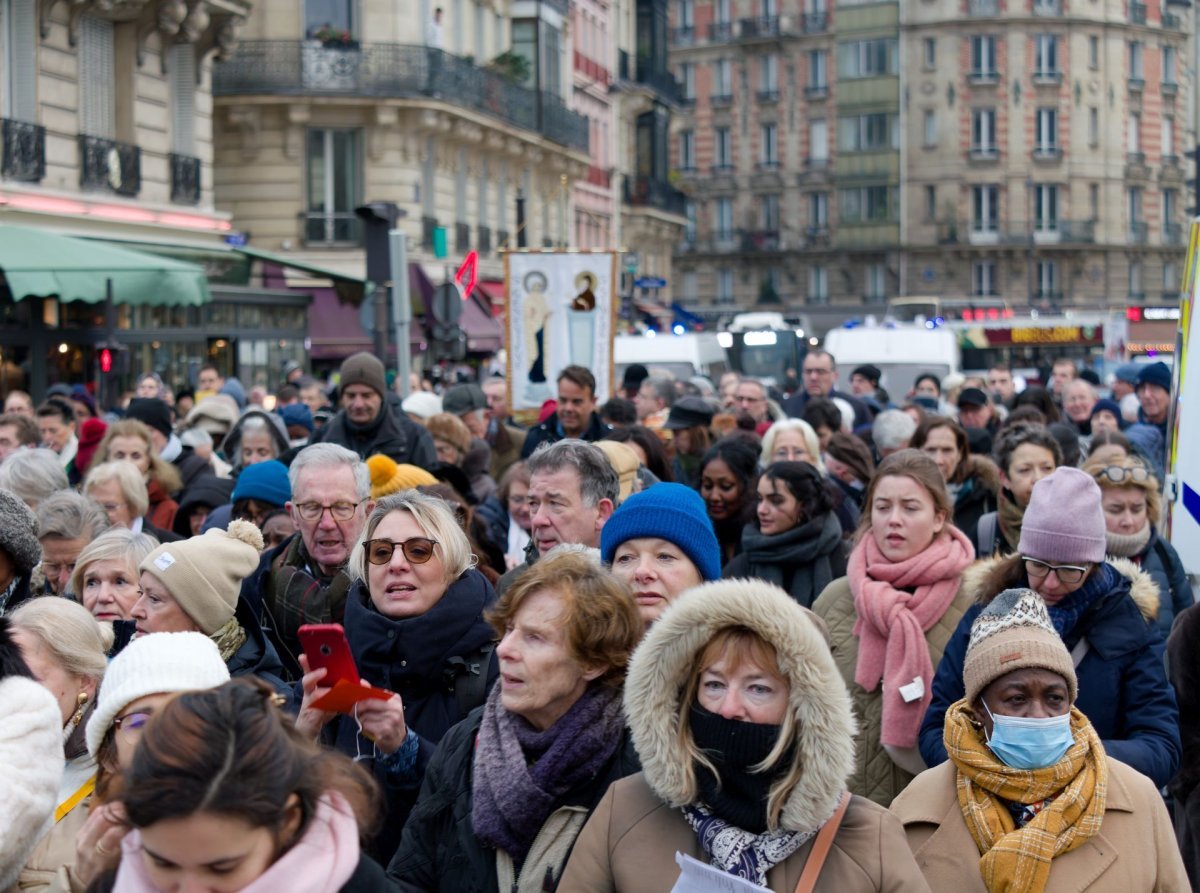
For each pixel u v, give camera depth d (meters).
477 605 6.30
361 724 5.27
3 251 21.20
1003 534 9.82
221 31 33.84
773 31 98.31
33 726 5.14
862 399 20.16
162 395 22.20
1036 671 5.33
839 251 98.06
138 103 30.91
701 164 101.94
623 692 4.96
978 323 53.72
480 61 51.09
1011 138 94.75
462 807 5.15
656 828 4.65
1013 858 5.21
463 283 20.78
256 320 36.78
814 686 4.46
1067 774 5.32
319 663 5.02
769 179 100.00
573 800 5.05
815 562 8.92
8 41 26.72
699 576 6.31
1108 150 96.50
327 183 43.69
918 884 4.50
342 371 12.41
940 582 7.57
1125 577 6.89
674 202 82.19
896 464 7.78
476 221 50.31
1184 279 12.44
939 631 7.47
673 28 101.94
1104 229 96.56
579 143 59.03
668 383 19.80
